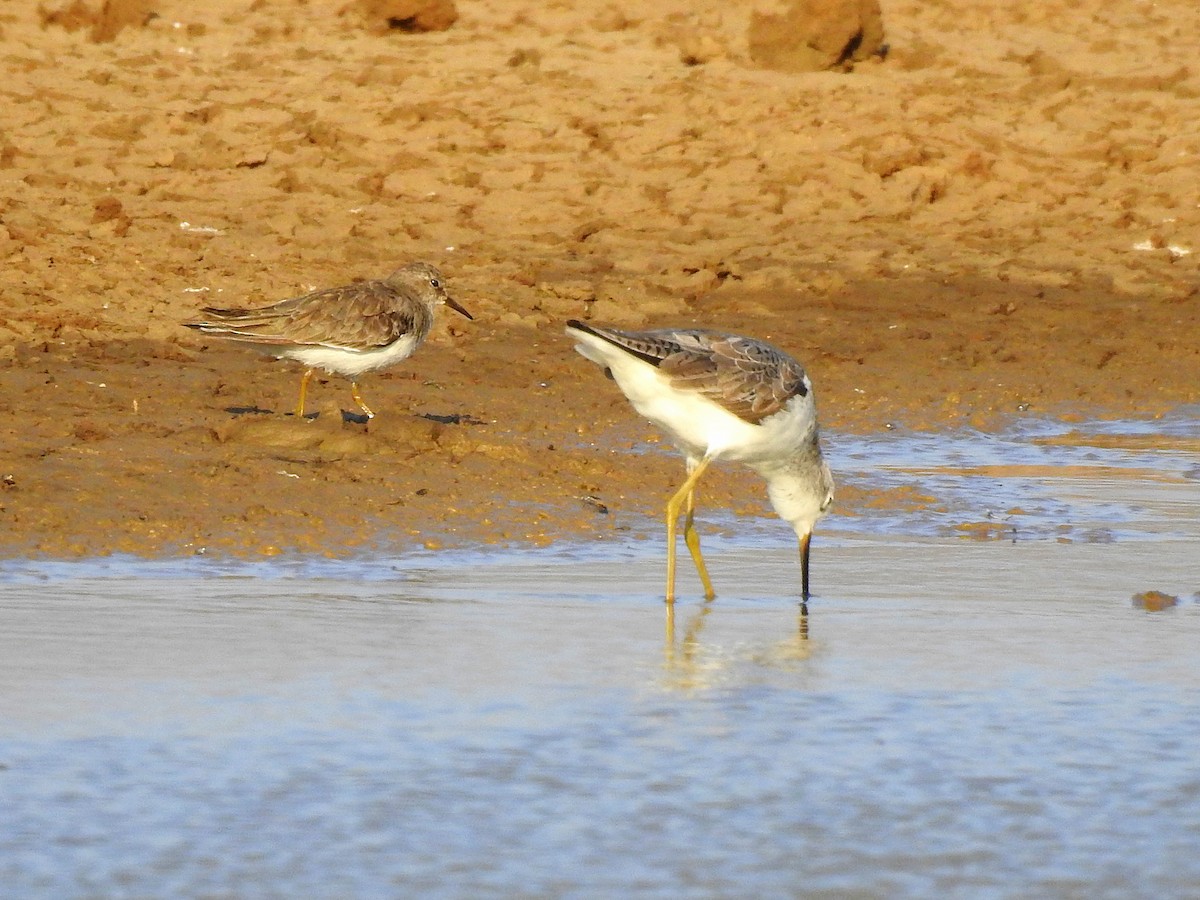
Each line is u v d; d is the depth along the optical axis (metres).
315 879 6.91
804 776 8.12
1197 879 7.07
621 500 14.41
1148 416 18.89
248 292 20.83
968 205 27.64
